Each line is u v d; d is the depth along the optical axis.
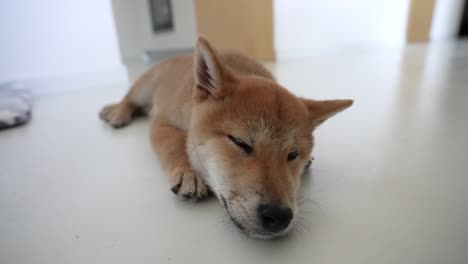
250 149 0.25
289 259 0.21
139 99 0.52
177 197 0.29
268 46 1.18
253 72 0.39
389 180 0.31
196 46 0.29
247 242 0.23
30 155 0.39
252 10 1.15
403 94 0.63
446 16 1.70
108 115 0.51
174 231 0.24
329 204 0.28
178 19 1.38
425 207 0.27
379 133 0.43
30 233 0.24
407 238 0.23
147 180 0.32
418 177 0.32
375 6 1.45
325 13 1.33
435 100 0.58
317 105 0.31
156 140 0.36
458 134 0.42
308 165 0.34
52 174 0.34
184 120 0.36
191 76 0.38
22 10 0.69
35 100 0.69
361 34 1.48
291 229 0.24
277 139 0.25
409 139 0.41
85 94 0.74
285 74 0.89
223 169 0.25
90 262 0.21
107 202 0.28
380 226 0.25
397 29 1.58
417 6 1.56
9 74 0.71
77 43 0.78
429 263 0.21
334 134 0.43
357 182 0.31
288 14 1.24
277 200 0.22
